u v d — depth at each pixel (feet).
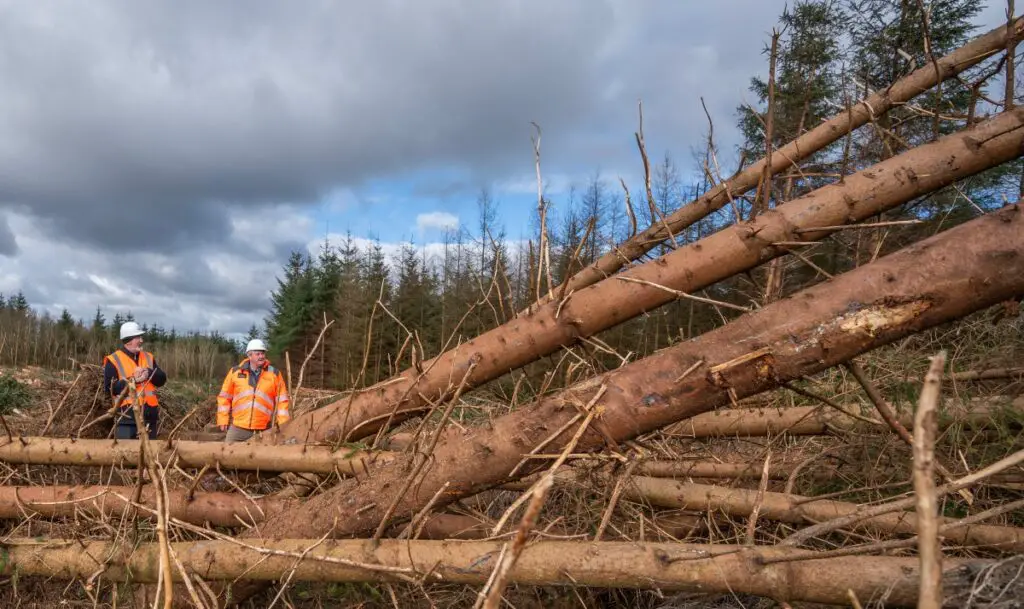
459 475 7.60
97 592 8.24
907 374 10.39
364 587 8.98
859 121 11.88
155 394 17.04
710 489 9.35
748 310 7.96
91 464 11.02
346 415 10.53
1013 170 15.61
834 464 10.75
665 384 6.74
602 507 9.32
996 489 9.34
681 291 8.63
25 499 10.22
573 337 9.36
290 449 10.59
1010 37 8.56
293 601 9.48
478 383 10.05
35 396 22.29
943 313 6.04
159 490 6.57
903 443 9.75
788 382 6.83
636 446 7.34
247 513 9.79
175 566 7.80
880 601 5.63
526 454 7.25
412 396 10.48
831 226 8.51
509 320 10.19
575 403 7.02
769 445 11.18
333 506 8.21
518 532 3.88
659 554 6.35
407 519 7.97
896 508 5.45
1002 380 11.03
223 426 16.74
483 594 4.82
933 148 8.65
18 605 9.22
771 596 6.01
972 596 5.12
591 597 8.20
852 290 6.30
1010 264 5.83
